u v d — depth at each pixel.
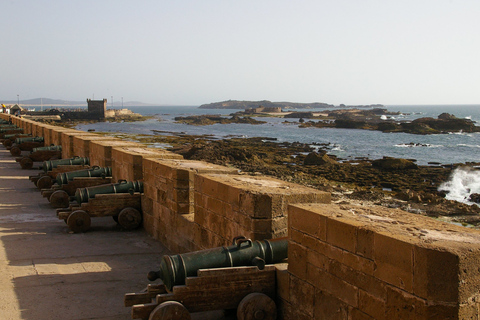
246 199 6.59
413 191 29.03
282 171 38.84
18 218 11.93
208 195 7.80
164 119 184.88
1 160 24.44
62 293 7.17
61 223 11.62
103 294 7.22
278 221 6.51
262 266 5.78
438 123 105.25
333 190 30.16
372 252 4.40
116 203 11.24
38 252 9.20
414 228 4.50
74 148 20.11
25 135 31.53
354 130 111.62
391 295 4.19
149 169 10.80
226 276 5.67
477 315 3.91
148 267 8.64
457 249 3.82
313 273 5.19
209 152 47.91
